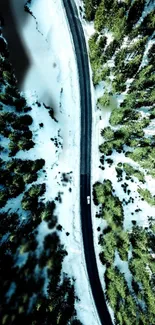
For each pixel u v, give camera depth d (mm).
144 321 37031
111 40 40812
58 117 43344
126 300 38062
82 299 40844
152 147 39906
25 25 42750
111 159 43188
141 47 38125
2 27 41844
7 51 41625
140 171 42938
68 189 42438
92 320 40500
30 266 38281
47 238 40656
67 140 43188
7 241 37125
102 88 43156
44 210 40125
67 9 42625
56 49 43156
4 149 37906
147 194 41812
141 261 39094
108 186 41188
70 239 41812
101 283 41500
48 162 41906
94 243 42062
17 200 38656
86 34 42844
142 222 43000
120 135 40625
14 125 37781
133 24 39531
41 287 38062
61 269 40594
